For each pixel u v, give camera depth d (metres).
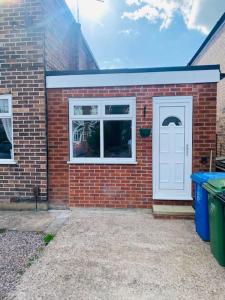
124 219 5.33
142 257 3.67
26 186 6.07
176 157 5.71
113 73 5.77
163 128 5.71
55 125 6.01
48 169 6.07
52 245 4.09
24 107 5.99
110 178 5.93
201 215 4.22
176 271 3.28
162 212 5.31
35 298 2.76
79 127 6.01
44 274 3.23
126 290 2.89
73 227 4.89
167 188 5.77
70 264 3.48
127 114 5.80
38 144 5.99
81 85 5.87
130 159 5.85
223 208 3.33
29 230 4.75
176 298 2.74
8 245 4.10
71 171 6.02
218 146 9.66
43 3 5.89
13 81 5.99
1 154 6.21
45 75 5.92
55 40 6.77
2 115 6.10
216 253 3.47
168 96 5.65
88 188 6.00
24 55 5.92
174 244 4.10
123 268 3.37
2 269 3.36
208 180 3.92
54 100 5.98
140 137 5.78
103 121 5.91
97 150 5.97
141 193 5.85
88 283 3.03
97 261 3.56
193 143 5.64
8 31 5.95
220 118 9.48
